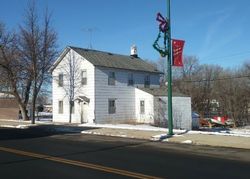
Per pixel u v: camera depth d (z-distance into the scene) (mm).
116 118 41125
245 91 66188
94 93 38875
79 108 40188
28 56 34500
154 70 47062
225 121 58750
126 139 21219
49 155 14477
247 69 75250
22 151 15555
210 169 11641
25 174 10773
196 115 48625
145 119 42562
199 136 21578
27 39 34406
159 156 14367
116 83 41500
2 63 37094
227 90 67000
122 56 46531
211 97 73062
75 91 40469
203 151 16047
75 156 14273
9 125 32625
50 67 37000
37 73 34500
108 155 14586
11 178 10242
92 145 18047
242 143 18641
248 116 66875
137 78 44531
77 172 11023
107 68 40438
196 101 72812
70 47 40781
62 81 41781
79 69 40312
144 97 42812
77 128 28406
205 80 73312
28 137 21969
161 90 45062
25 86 40094
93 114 38844
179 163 12711
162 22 21750
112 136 23125
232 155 14867
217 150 16438
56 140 20391
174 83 75375
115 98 41188
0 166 12055
